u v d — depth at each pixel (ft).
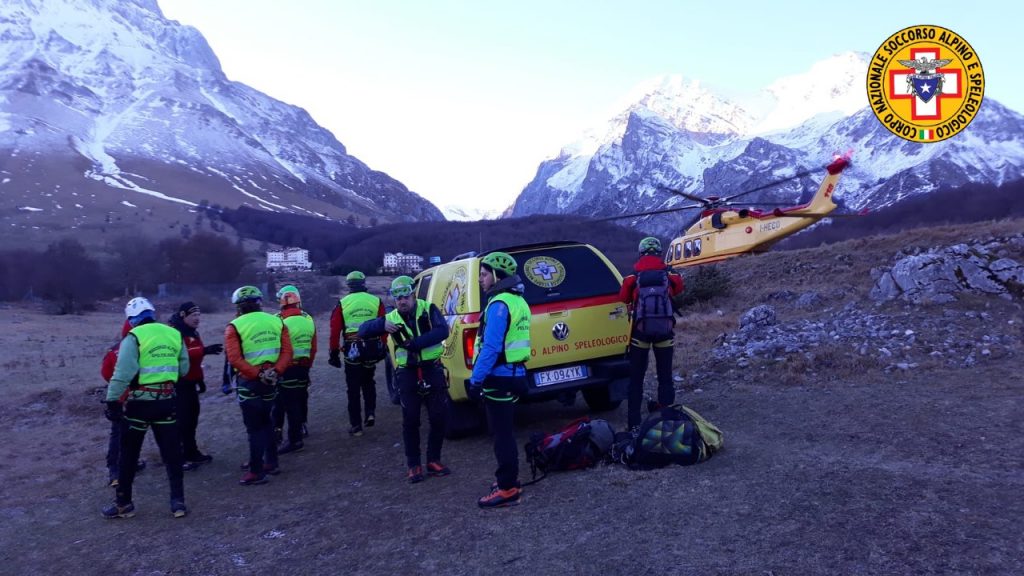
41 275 198.70
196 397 25.80
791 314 43.39
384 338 28.19
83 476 25.85
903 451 16.80
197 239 266.16
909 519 12.74
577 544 13.58
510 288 16.48
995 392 21.22
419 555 14.26
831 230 236.22
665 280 21.16
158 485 23.54
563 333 22.98
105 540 18.08
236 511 19.51
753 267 64.85
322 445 27.20
